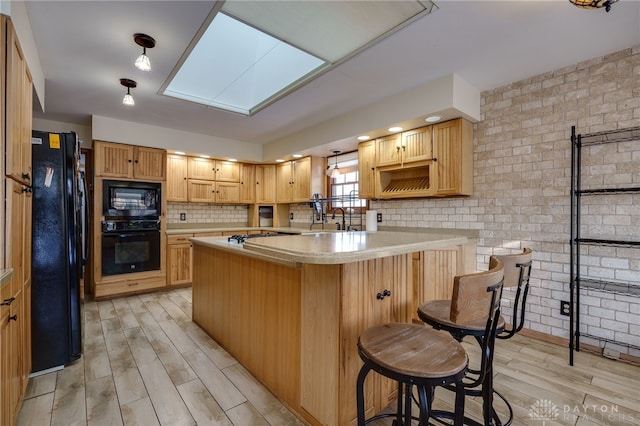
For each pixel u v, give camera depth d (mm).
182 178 4586
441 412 1538
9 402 1380
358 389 1154
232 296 2330
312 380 1562
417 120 2971
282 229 4910
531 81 2717
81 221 2395
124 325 2926
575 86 2490
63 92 2980
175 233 4289
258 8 1804
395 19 1902
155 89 2918
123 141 3852
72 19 1859
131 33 2014
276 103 3275
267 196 5414
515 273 1494
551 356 2324
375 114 3240
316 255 1201
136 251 3955
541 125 2662
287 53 2504
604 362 2230
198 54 2527
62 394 1821
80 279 2273
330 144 3936
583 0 1541
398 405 1386
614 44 2215
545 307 2623
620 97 2295
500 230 2893
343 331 1435
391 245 1516
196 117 3744
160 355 2326
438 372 979
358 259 1261
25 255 1762
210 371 2105
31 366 1988
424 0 1731
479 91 2994
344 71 2568
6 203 1349
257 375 2008
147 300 3738
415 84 2824
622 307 2277
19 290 1604
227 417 1637
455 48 2240
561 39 2145
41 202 2068
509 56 2367
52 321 2086
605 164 2352
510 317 2799
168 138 4215
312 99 3168
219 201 4961
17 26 1547
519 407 1709
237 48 2453
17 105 1521
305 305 1610
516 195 2801
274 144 4871
